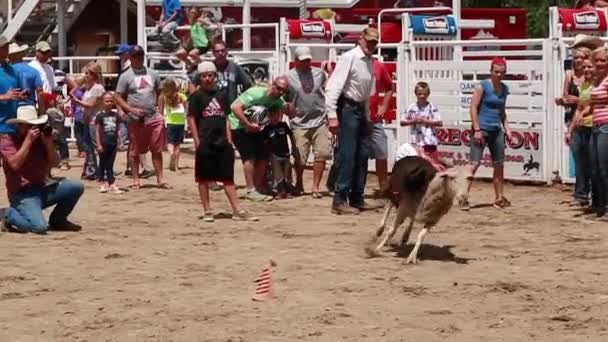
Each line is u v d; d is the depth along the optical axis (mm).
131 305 10992
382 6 35625
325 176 22859
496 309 10766
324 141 19406
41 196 15664
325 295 11391
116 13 38281
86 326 10180
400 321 10273
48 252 14023
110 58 31953
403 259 13438
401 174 13453
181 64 30891
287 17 35375
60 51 34812
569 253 13844
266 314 10562
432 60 23312
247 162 19344
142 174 23281
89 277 12422
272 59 25984
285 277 12320
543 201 18984
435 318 10398
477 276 12359
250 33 33312
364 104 17312
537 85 21250
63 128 25000
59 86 31672
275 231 15688
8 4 36562
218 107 16578
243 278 12320
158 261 13375
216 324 10188
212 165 16656
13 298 11391
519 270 12711
